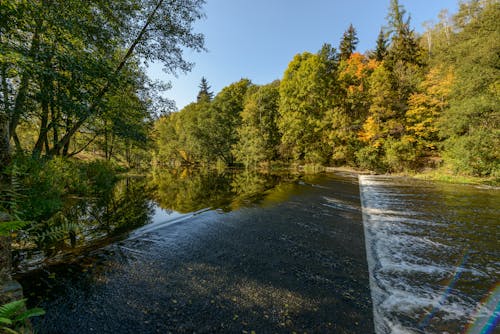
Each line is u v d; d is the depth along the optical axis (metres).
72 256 4.18
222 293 3.33
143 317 2.77
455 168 17.00
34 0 5.34
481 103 14.99
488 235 5.82
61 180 8.09
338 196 10.69
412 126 21.09
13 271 3.60
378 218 7.35
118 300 3.04
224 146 32.81
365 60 37.41
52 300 2.94
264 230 6.06
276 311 2.99
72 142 13.51
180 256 4.42
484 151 15.43
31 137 11.44
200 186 13.59
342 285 3.65
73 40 6.61
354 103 25.84
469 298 3.32
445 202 9.54
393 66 25.78
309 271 4.07
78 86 6.71
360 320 2.87
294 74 29.06
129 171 23.06
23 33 5.54
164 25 10.23
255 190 12.09
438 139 20.89
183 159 38.22
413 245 5.24
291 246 5.12
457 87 17.34
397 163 20.91
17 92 5.87
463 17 25.61
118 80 8.03
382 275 3.96
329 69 28.84
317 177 18.16
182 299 3.15
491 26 17.47
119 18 8.37
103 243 4.85
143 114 12.30
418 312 3.03
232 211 7.77
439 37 35.88
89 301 2.98
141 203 8.89
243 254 4.64
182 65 11.24
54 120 8.05
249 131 29.50
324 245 5.23
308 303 3.18
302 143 27.72
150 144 15.65
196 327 2.65
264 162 30.34
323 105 26.31
